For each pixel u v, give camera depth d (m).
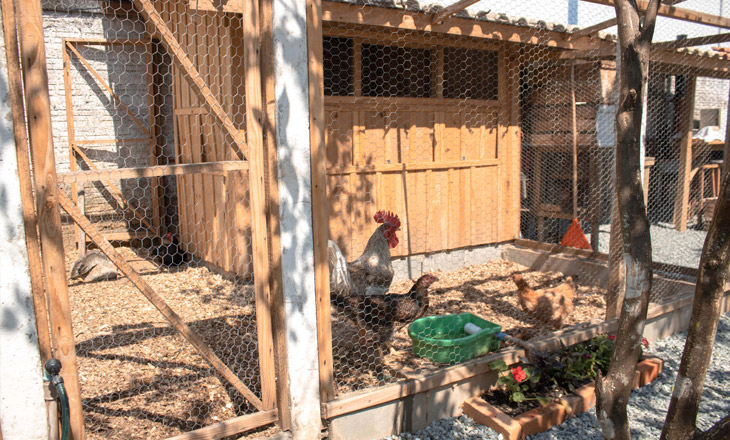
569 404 3.71
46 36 7.67
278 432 3.20
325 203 3.14
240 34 5.52
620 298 4.69
